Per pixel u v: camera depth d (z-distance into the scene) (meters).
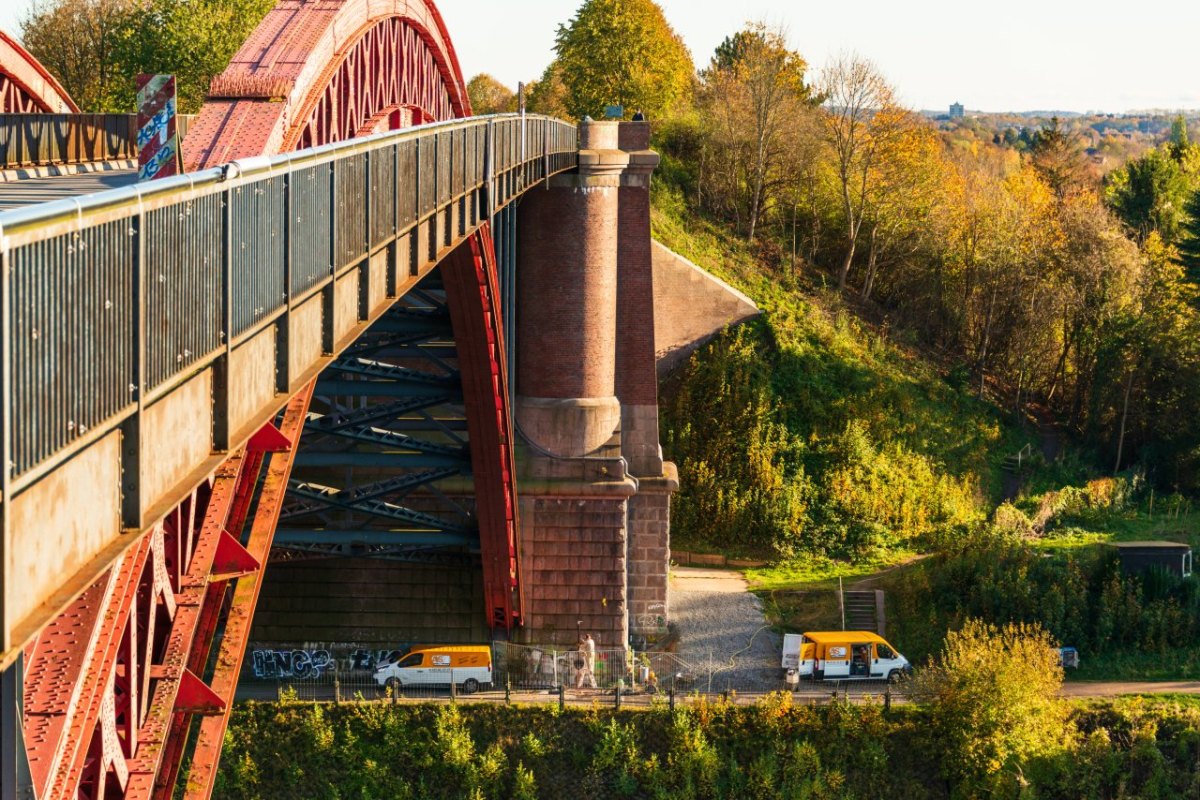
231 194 15.45
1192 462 81.38
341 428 48.66
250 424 16.75
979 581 62.22
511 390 53.38
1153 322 84.56
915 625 62.25
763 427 76.50
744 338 80.62
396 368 48.59
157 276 13.20
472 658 54.06
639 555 60.97
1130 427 84.12
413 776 50.69
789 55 115.25
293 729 50.97
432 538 53.78
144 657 16.98
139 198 12.47
